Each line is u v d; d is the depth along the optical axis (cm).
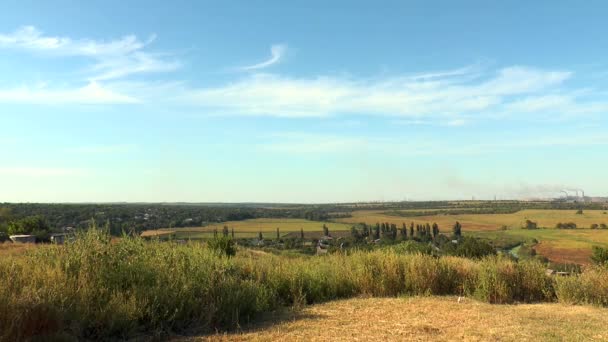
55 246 809
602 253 1586
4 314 526
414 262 1155
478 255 1964
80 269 699
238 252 1594
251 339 634
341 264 1208
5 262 711
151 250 875
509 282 1041
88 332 605
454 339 640
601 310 893
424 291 1088
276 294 960
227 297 759
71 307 602
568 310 892
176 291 712
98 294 667
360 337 647
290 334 665
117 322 618
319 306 917
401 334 668
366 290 1083
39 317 545
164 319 673
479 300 1013
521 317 805
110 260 746
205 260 898
